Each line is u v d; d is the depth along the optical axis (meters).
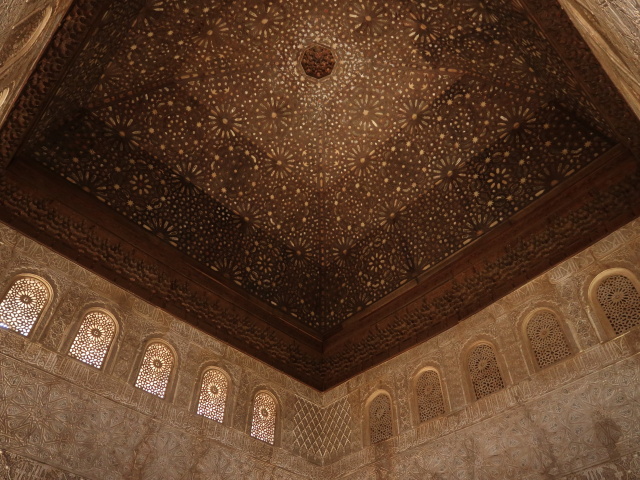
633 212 6.71
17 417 5.49
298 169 9.16
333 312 9.39
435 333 7.87
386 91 8.50
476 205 8.27
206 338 7.87
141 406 6.51
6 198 6.73
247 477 6.95
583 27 4.70
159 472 6.19
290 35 8.14
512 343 6.89
